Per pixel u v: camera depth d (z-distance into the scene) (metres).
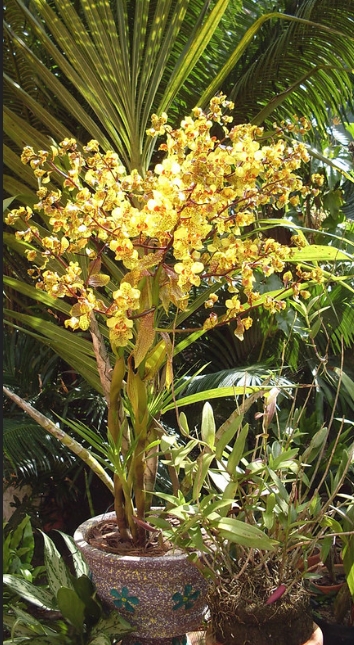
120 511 1.79
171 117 2.85
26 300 3.04
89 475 2.81
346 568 1.62
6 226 2.45
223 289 3.00
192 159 1.44
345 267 2.91
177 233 1.37
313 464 2.51
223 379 2.56
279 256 1.55
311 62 2.71
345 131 3.87
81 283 1.48
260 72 2.76
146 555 1.69
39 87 2.59
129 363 1.67
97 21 1.98
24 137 2.04
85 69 2.05
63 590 1.63
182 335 3.02
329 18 2.58
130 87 2.04
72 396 2.81
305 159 1.63
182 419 1.59
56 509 3.08
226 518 1.45
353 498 1.60
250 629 1.50
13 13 2.55
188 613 1.68
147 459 1.80
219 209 1.47
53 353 3.02
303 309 1.76
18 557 2.17
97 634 1.60
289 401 2.89
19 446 2.56
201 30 2.00
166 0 2.04
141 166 2.09
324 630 1.84
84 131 2.81
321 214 3.68
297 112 2.91
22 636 1.68
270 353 2.97
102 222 1.45
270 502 1.50
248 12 2.81
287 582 1.55
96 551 1.66
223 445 1.53
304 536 1.54
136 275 1.47
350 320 2.74
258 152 1.43
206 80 2.81
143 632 1.67
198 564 1.53
